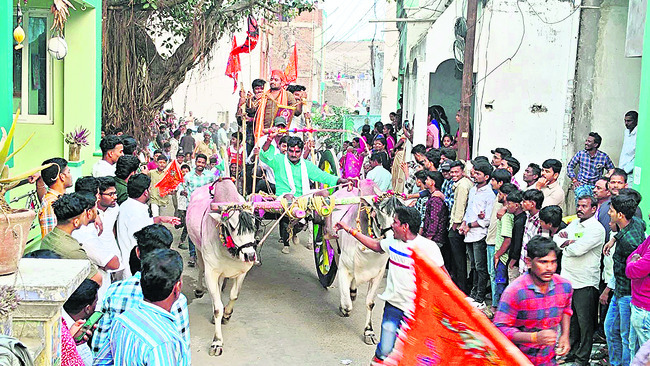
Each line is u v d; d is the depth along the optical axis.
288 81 9.96
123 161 7.14
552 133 11.16
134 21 14.26
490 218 7.81
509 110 11.20
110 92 13.76
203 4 15.44
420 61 13.52
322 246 8.65
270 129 7.88
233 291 7.34
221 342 6.73
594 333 6.72
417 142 13.33
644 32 7.93
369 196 6.83
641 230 5.55
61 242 4.79
